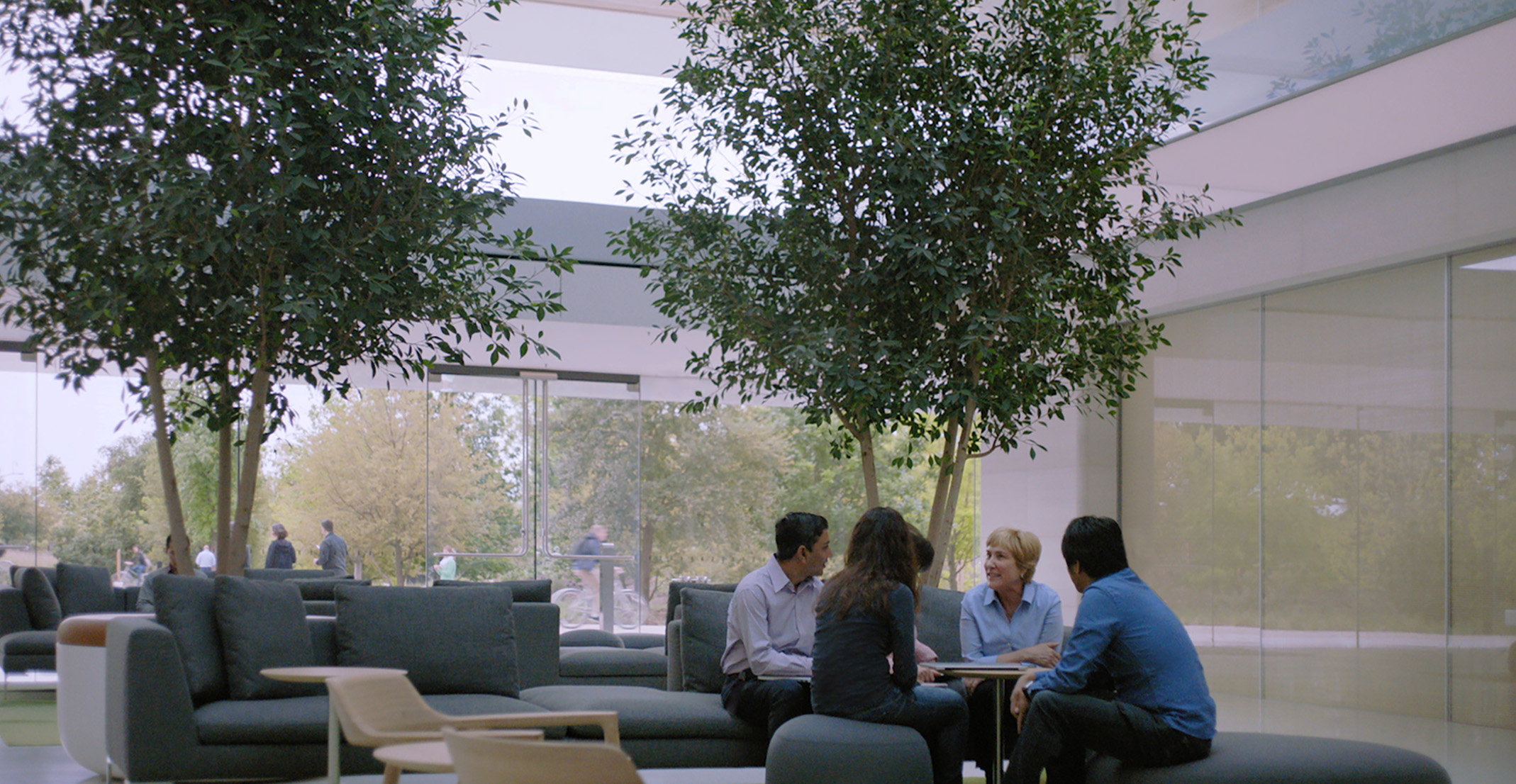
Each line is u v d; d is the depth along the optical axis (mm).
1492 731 8023
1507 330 8023
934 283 6578
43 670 8203
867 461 7105
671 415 14289
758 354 7141
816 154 6754
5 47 5363
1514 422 7969
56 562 11891
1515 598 7961
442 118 5902
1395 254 8414
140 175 5254
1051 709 4145
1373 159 8523
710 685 5441
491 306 6461
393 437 12875
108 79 5355
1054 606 5422
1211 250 10070
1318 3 7258
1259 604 10070
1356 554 9164
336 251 5535
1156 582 11234
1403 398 8789
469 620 5293
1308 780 3879
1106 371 7223
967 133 6676
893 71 6637
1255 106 7664
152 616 4953
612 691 5242
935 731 4547
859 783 4160
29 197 5816
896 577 4578
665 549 14141
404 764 2916
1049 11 6648
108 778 4914
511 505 13219
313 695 5051
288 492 12625
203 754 4395
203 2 5352
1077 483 11688
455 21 6059
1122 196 9805
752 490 14812
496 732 3322
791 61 7133
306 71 5672
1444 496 8469
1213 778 3885
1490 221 7750
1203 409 10734
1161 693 4098
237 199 5348
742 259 7145
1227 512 10453
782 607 5039
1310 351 9617
